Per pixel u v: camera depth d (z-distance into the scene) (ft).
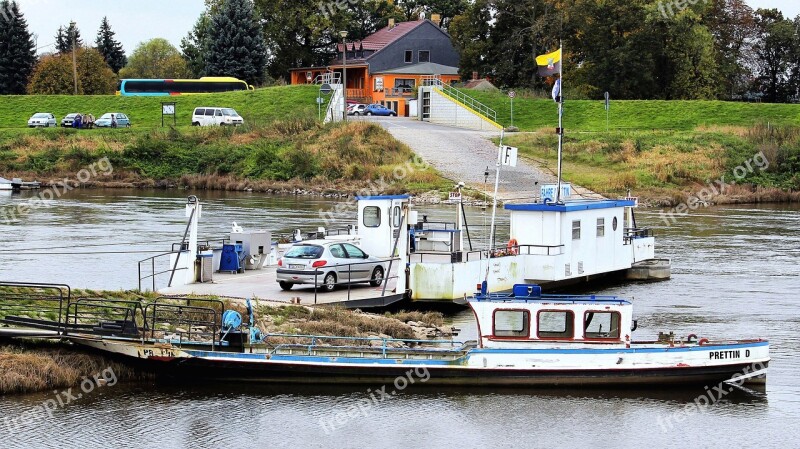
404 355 94.79
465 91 368.89
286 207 242.78
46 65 414.41
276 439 82.12
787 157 292.81
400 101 403.34
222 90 396.98
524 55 392.06
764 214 241.76
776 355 106.63
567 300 95.20
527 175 279.69
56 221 209.36
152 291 119.96
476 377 93.81
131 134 328.29
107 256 161.89
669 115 351.05
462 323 116.67
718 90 379.96
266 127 324.39
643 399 92.73
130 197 266.57
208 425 84.48
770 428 85.92
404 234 123.03
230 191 289.33
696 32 369.30
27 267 150.61
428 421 86.38
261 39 415.03
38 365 90.84
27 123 364.99
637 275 152.15
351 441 81.76
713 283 147.64
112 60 536.01
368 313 115.24
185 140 320.70
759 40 413.80
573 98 367.86
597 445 82.02
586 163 293.23
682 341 97.14
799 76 409.28
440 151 301.22
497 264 129.29
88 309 105.19
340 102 365.20
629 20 367.86
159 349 92.43
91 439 80.89
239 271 137.28
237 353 92.68
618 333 94.79
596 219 142.82
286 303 112.68
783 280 150.10
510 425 85.66
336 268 121.29
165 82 394.93
